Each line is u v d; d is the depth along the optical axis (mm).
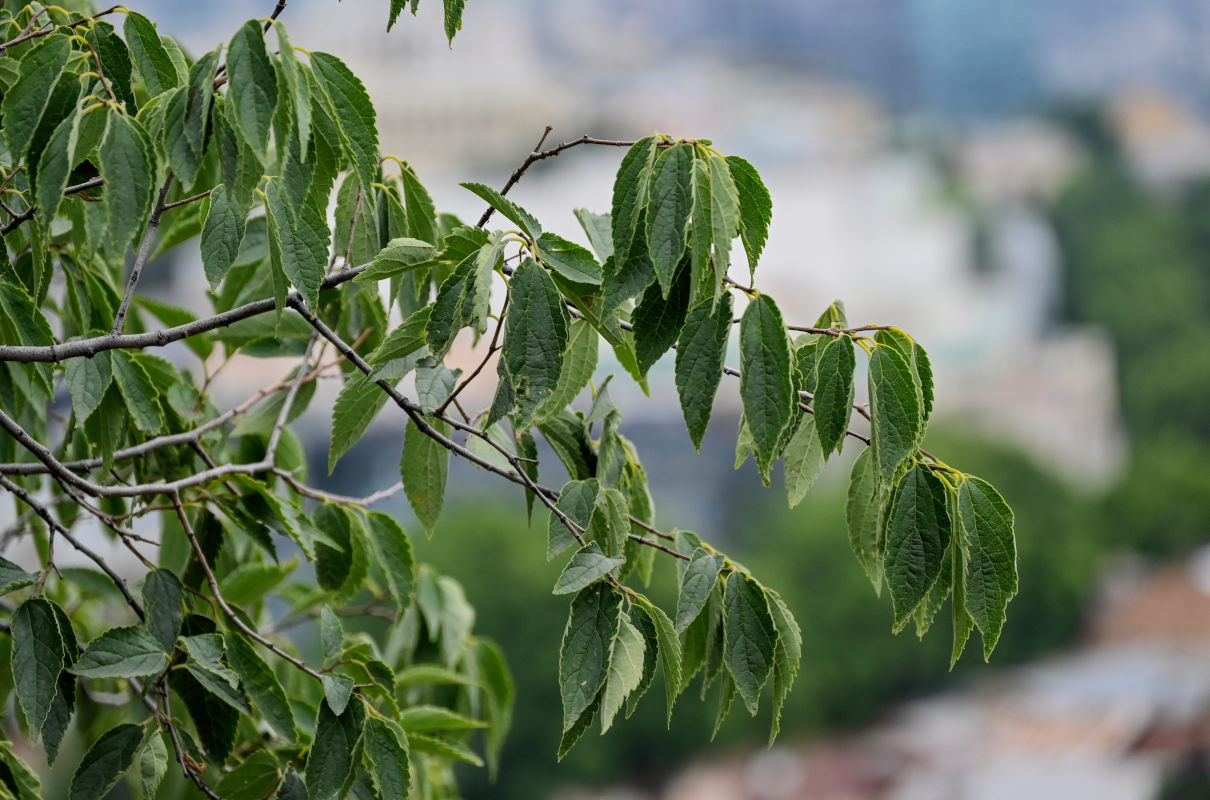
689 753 27703
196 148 1573
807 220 56125
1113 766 26641
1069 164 59406
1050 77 71000
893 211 56750
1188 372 45938
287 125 1565
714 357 1572
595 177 47156
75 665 1672
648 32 77750
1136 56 71000
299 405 1945
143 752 1695
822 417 1599
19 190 1774
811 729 29812
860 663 30797
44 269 1842
